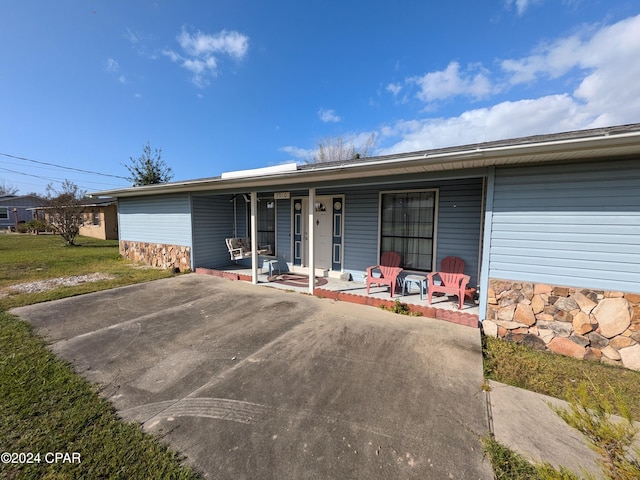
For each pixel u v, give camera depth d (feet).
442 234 18.02
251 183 19.57
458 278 16.15
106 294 18.63
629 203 10.16
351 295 17.11
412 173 14.78
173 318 14.29
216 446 6.14
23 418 6.94
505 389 8.57
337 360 10.05
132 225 32.17
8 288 20.02
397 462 5.74
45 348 10.83
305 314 14.92
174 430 6.63
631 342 10.23
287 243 25.53
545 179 11.43
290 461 5.75
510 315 12.32
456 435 6.52
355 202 21.39
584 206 10.84
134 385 8.49
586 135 10.62
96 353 10.52
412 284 18.93
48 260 32.07
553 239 11.42
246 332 12.57
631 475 3.78
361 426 6.77
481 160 11.34
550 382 9.09
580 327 11.03
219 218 28.14
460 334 12.30
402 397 7.95
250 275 23.16
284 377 8.96
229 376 9.02
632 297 10.21
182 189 23.66
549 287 11.57
